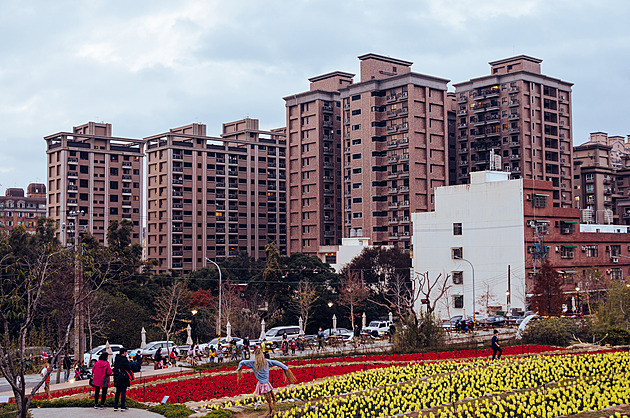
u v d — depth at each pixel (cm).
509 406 1955
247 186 13950
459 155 13762
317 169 13400
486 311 7812
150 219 13125
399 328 4716
